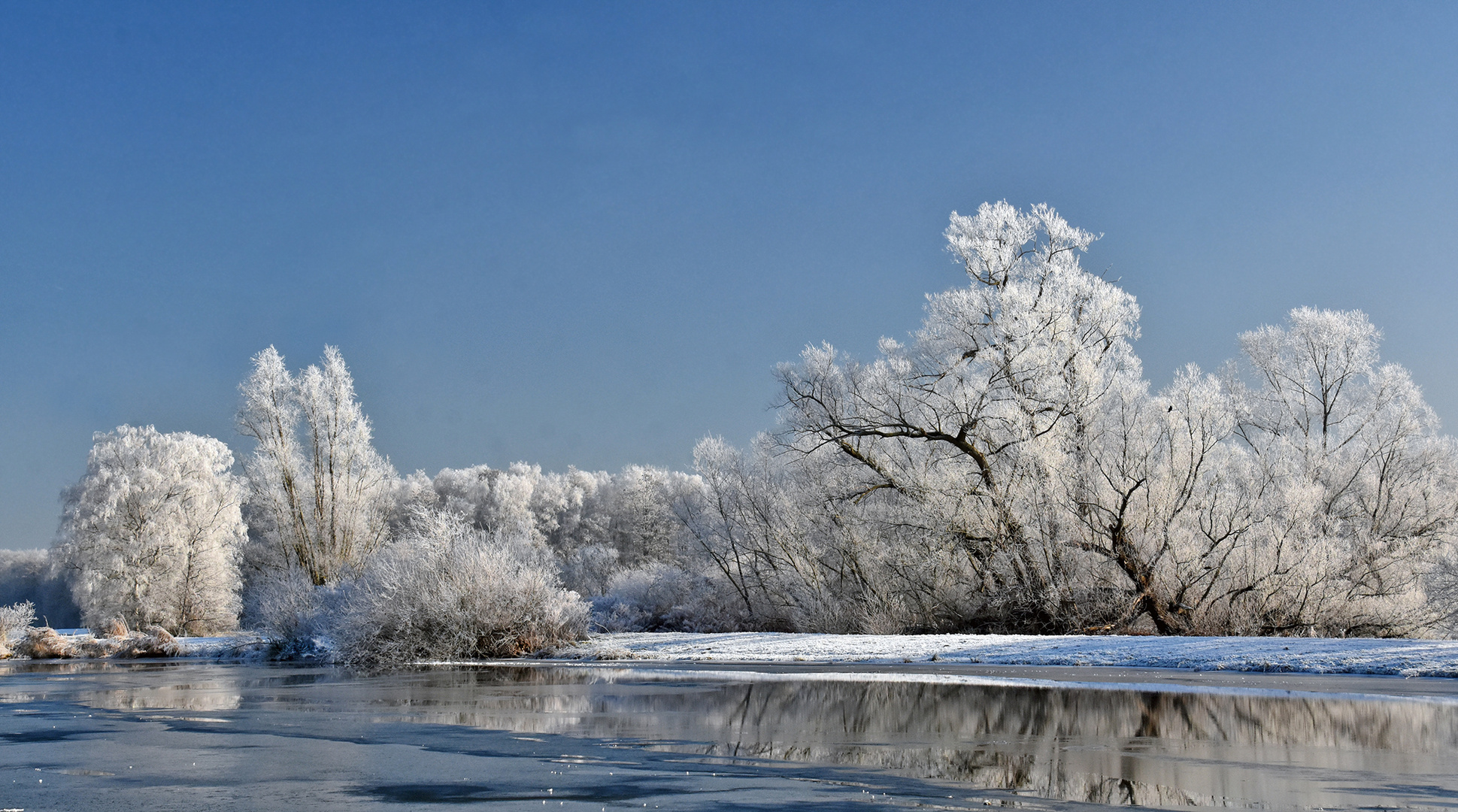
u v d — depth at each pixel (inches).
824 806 236.1
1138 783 265.4
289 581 1188.5
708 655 896.9
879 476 1350.9
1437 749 325.7
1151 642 823.7
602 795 250.4
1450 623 1215.6
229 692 596.7
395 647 920.3
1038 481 1197.7
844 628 1315.2
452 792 255.3
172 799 249.0
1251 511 1190.9
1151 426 1225.4
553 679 673.0
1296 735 360.2
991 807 234.7
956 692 535.8
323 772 287.6
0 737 375.6
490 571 995.3
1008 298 1264.8
